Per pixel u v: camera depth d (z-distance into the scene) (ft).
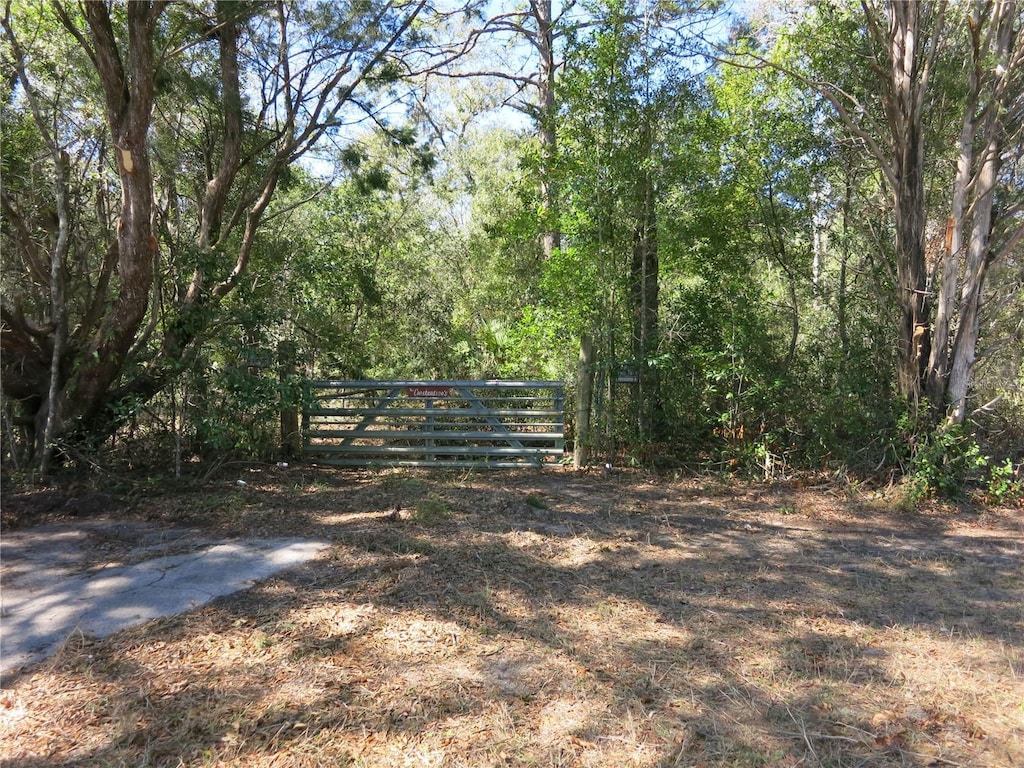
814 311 37.55
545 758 9.42
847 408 28.71
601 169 29.25
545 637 13.10
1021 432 32.48
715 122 30.78
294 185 39.60
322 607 14.26
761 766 9.32
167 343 27.63
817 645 13.01
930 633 13.69
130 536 19.27
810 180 34.40
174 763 9.21
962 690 11.43
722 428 30.60
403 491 24.94
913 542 20.74
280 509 22.21
